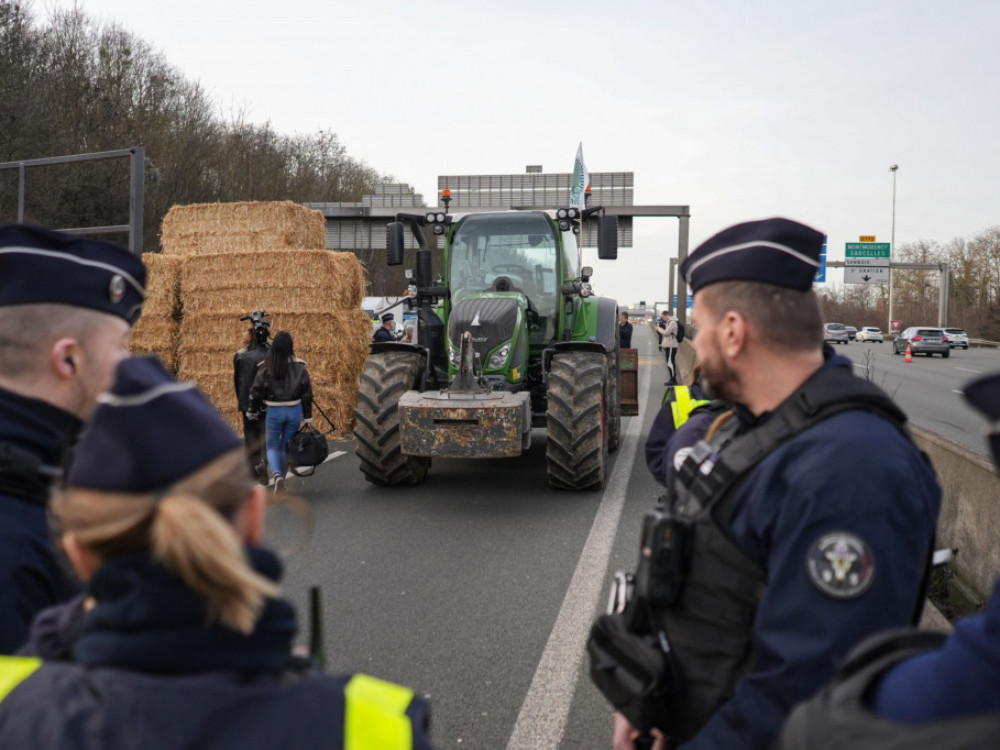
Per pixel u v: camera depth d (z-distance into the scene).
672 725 1.63
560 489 7.82
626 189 33.56
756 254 1.59
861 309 90.25
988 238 79.00
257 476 8.52
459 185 34.44
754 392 1.61
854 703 0.93
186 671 1.00
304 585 5.12
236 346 11.41
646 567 1.60
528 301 8.75
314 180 49.47
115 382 1.05
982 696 0.84
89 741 0.97
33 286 1.53
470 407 6.92
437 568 5.45
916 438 5.96
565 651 4.08
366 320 12.00
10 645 1.36
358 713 1.04
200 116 36.41
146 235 29.22
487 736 3.28
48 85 26.73
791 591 1.38
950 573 4.72
